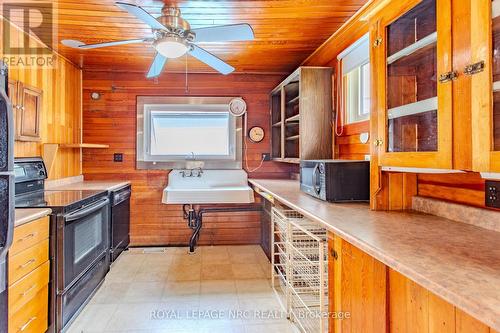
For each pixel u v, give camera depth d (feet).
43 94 10.02
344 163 6.98
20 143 8.84
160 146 13.58
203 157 13.70
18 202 7.30
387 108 5.53
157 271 10.68
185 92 13.52
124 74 13.29
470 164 3.79
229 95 13.66
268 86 13.78
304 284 8.66
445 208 5.38
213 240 13.73
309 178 8.12
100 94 13.17
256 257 12.14
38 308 6.29
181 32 7.10
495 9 3.49
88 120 13.14
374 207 6.10
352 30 8.77
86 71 13.08
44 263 6.49
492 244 3.93
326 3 7.43
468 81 3.80
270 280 9.94
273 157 13.47
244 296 8.81
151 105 13.35
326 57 10.76
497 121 3.55
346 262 5.03
